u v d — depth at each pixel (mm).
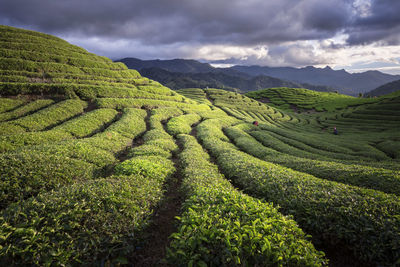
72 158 14344
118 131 27828
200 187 10211
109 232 6652
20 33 64812
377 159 26734
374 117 67625
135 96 51875
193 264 5434
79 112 35406
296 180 11641
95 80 55156
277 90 144125
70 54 64938
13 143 17547
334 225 7797
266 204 8727
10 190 8984
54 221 6418
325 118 80812
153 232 8398
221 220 6672
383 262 6520
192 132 39344
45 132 21641
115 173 13070
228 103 96625
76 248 5973
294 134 44500
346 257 7395
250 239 5855
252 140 33125
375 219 7434
